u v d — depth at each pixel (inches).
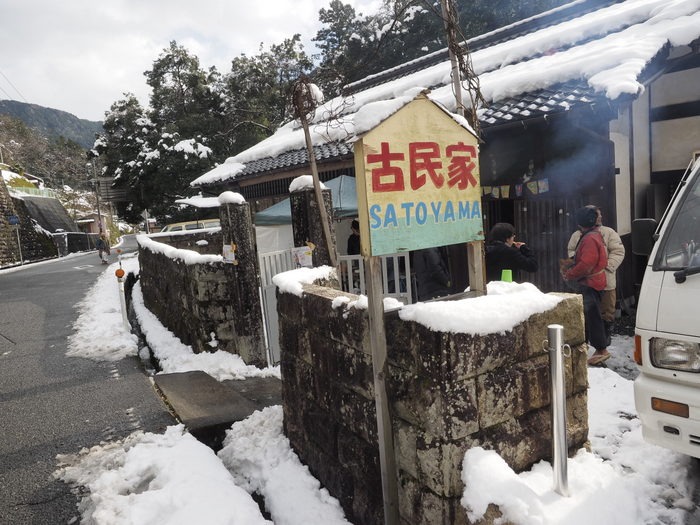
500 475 78.7
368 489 104.3
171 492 109.3
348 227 349.4
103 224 1764.3
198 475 117.7
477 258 100.5
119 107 1258.0
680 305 97.7
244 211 226.4
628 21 286.5
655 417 100.9
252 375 215.3
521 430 90.3
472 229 98.8
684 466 110.5
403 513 93.4
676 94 262.2
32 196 1387.8
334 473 116.3
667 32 227.6
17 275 725.3
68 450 143.5
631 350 199.8
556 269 252.7
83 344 270.8
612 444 125.1
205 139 1085.8
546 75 239.8
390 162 87.3
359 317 99.8
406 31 713.6
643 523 85.9
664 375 100.0
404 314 87.3
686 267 100.6
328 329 112.6
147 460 127.3
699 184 109.0
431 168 92.4
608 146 226.5
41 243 1154.7
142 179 1123.9
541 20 420.5
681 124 262.1
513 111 230.7
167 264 319.3
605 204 231.0
